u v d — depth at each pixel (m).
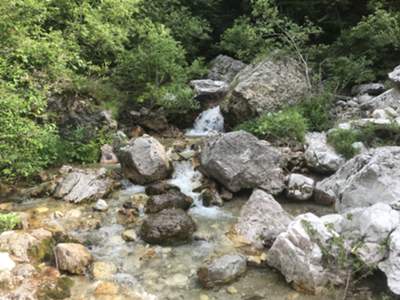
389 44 12.59
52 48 9.70
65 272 5.99
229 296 5.56
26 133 7.85
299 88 11.59
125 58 12.27
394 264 5.36
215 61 15.52
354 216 6.06
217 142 8.56
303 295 5.55
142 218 7.55
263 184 8.30
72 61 10.93
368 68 12.57
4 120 7.41
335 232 5.95
